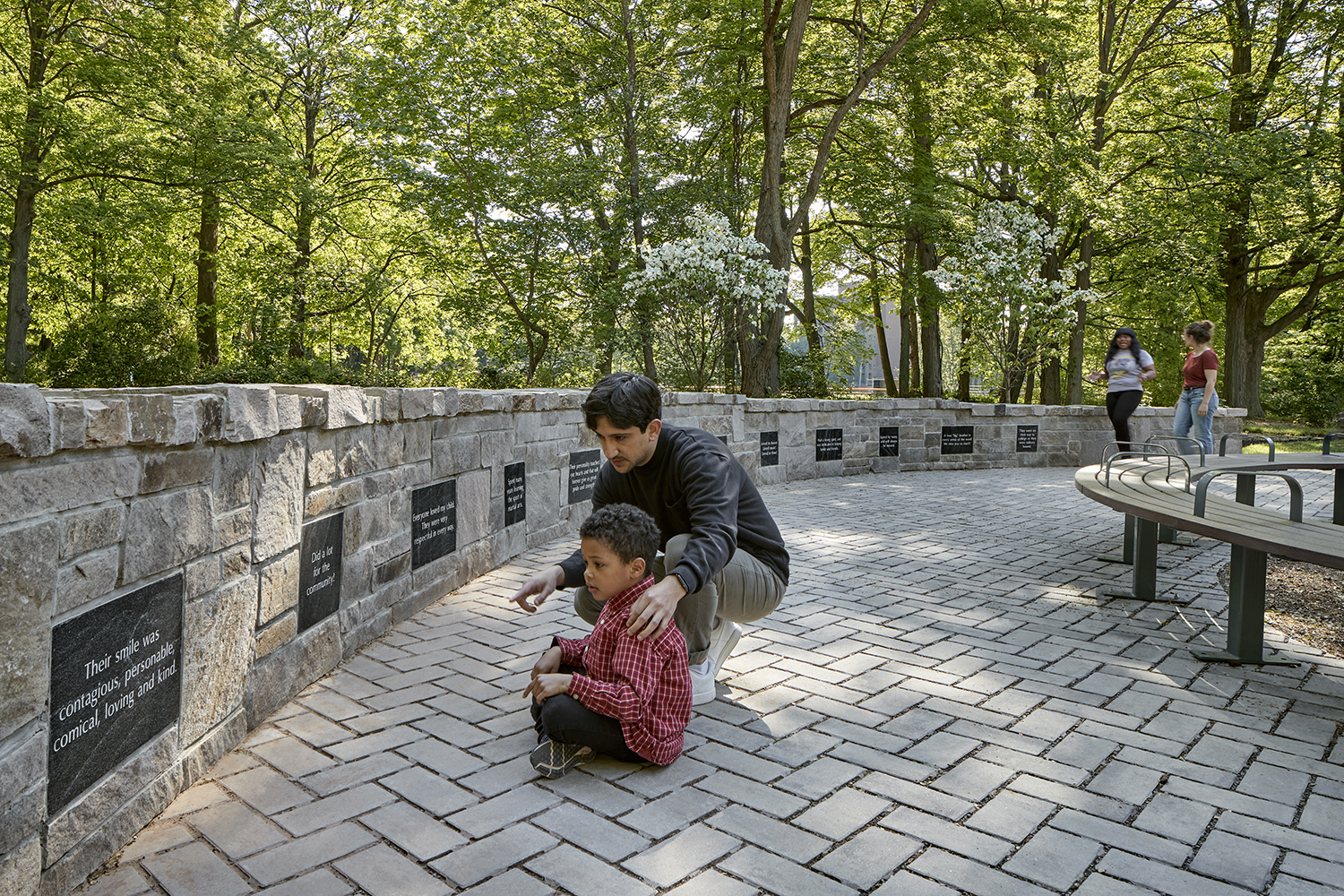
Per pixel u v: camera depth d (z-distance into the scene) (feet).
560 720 8.80
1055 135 64.13
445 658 12.94
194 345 66.54
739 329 50.60
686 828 8.07
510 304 68.74
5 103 56.85
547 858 7.49
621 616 9.23
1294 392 107.04
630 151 65.46
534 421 21.40
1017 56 67.10
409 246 75.77
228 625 9.55
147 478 7.95
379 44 63.77
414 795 8.64
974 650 13.70
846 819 8.28
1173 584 18.38
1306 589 18.26
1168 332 93.04
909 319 98.48
